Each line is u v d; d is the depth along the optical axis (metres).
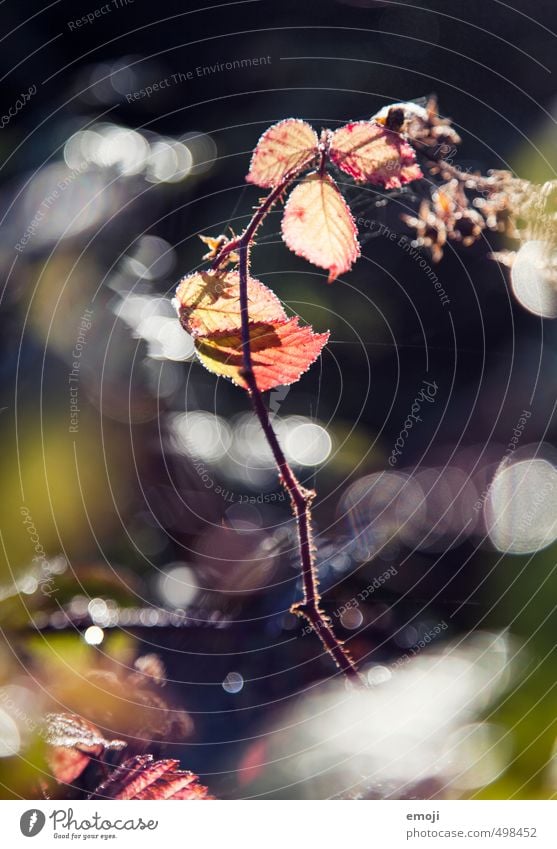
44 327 1.07
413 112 0.61
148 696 0.79
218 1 1.40
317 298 1.13
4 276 1.09
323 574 1.02
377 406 1.16
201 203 1.22
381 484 1.12
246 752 0.81
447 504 1.10
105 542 0.98
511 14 1.29
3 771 0.70
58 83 1.35
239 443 1.13
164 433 1.07
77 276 1.11
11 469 0.98
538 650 0.83
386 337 1.15
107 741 0.72
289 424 1.15
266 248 1.15
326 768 0.79
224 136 1.29
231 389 1.16
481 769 0.75
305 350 0.60
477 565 1.01
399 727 0.81
